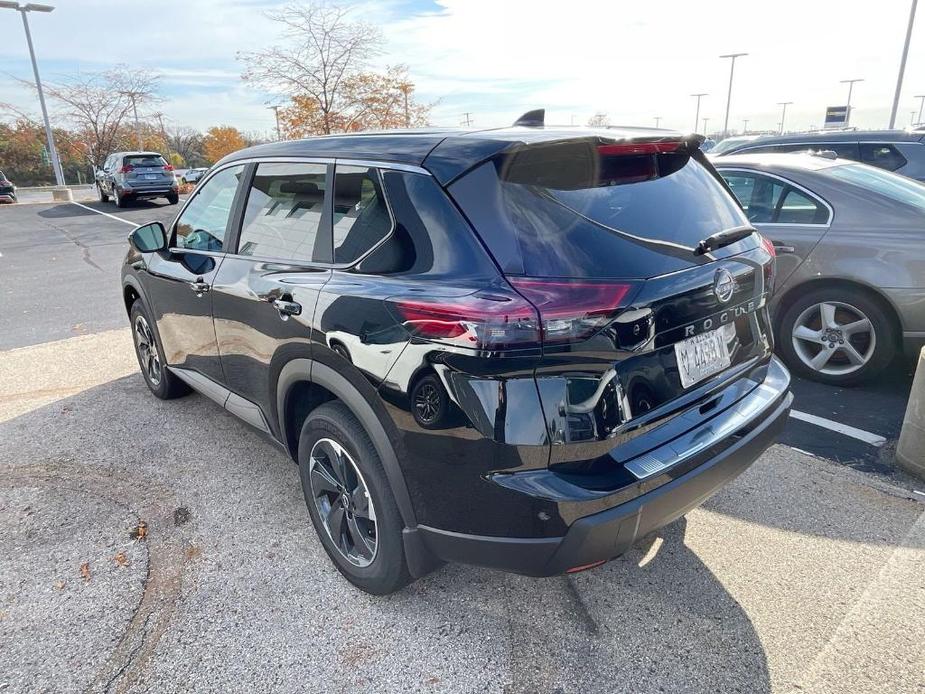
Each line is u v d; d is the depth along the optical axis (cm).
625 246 192
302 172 258
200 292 313
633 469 189
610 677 206
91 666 212
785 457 342
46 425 392
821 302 428
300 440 253
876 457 345
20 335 609
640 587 246
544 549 186
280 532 284
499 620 230
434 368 187
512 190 192
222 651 217
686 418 209
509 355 174
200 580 253
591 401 180
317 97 1569
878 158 726
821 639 219
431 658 214
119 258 1088
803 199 436
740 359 238
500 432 179
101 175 2153
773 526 281
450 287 186
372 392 206
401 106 1653
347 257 226
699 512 293
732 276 219
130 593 246
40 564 263
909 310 392
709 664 210
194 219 338
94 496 313
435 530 205
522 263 180
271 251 270
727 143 1492
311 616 233
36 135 4500
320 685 204
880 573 251
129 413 409
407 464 203
